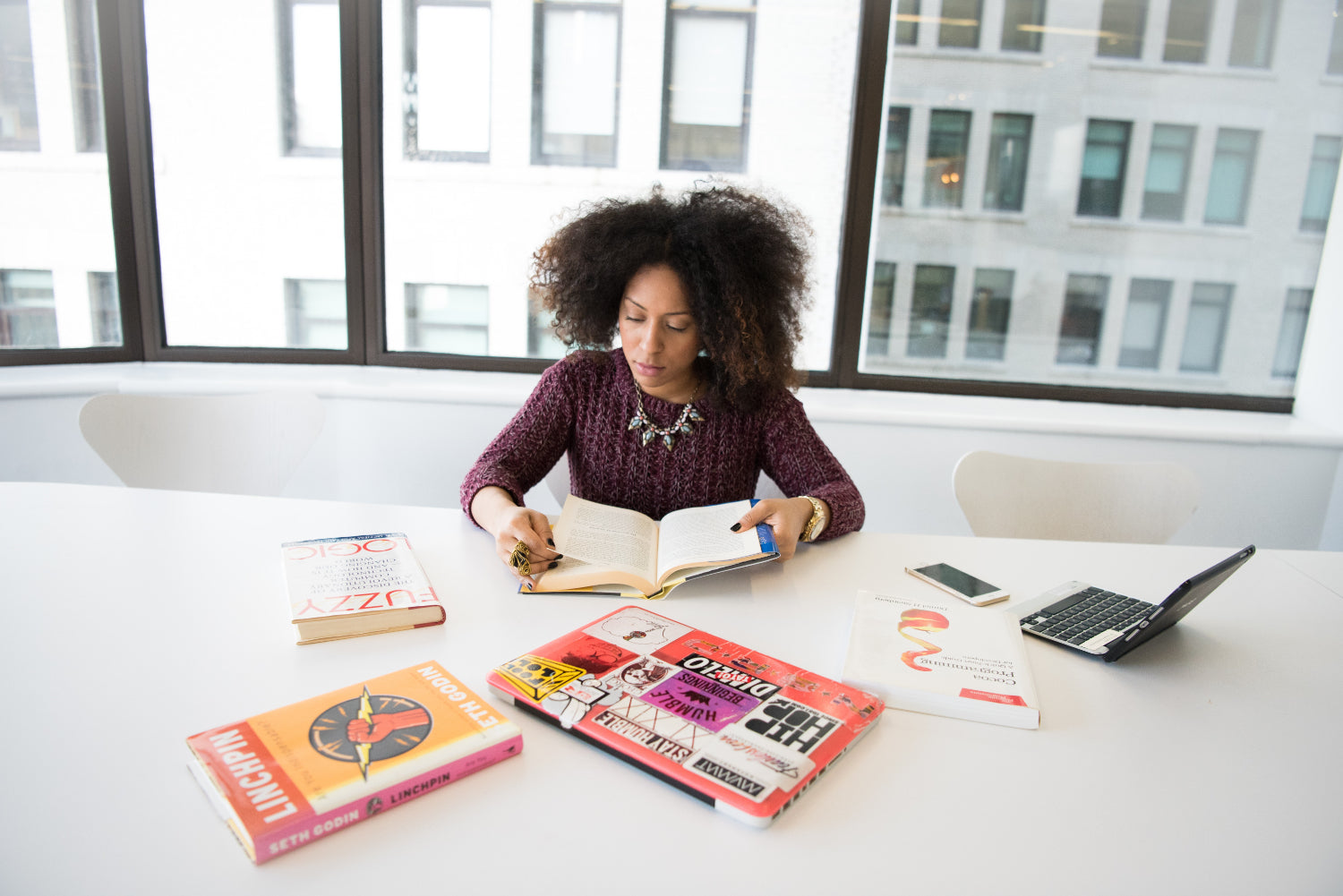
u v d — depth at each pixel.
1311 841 0.63
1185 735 0.77
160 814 0.60
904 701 0.79
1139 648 0.94
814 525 1.19
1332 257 2.41
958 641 0.90
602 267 1.25
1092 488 1.56
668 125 2.46
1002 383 2.55
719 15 2.37
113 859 0.55
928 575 1.12
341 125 2.37
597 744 0.69
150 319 2.43
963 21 2.34
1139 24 2.33
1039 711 0.77
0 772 0.63
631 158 2.48
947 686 0.80
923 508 2.34
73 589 0.96
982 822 0.63
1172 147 2.41
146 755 0.67
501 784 0.65
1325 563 1.25
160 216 2.40
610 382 1.37
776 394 1.36
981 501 1.52
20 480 2.10
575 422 1.38
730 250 1.21
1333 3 2.29
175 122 2.34
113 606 0.92
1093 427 2.27
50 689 0.75
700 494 1.35
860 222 2.44
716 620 0.96
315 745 0.65
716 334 1.22
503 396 2.26
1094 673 0.88
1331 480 2.32
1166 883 0.58
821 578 1.11
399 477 2.33
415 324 2.57
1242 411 2.54
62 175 2.27
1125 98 2.38
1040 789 0.68
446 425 2.29
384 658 0.84
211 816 0.60
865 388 2.56
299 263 2.48
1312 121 2.38
